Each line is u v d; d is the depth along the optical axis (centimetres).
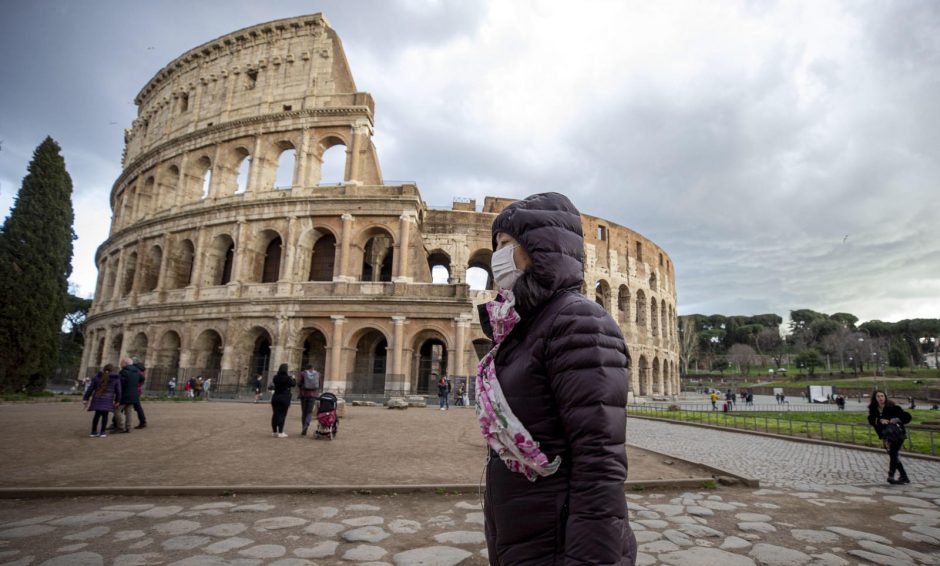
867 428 2528
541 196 306
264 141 4900
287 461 1287
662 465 1373
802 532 805
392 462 1305
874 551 718
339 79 4950
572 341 244
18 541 696
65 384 6088
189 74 5653
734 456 1673
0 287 3812
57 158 4472
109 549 667
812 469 1427
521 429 248
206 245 4784
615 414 234
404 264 4325
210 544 695
